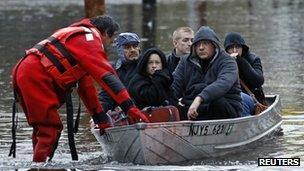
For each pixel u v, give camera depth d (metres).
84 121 34.00
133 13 102.88
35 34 76.38
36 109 25.83
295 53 57.75
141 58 27.30
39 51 25.86
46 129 26.05
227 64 27.25
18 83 25.89
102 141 26.62
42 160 25.95
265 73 47.25
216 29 78.44
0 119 34.38
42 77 25.73
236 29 78.25
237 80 27.45
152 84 27.16
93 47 25.58
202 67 27.75
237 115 27.61
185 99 27.52
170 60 30.88
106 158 26.31
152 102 27.16
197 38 27.45
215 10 108.81
